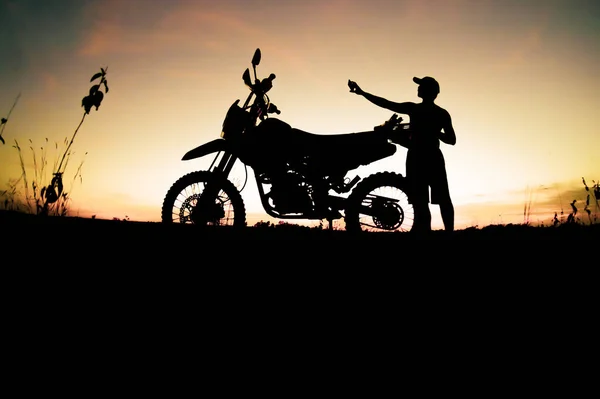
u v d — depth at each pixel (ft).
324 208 17.75
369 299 9.21
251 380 7.05
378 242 12.21
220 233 12.99
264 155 17.74
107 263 10.09
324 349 7.83
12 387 6.50
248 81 18.67
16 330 7.66
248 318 8.54
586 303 8.89
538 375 7.20
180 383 6.89
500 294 9.36
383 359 7.66
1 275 9.09
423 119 16.81
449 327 8.38
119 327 8.03
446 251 11.37
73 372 6.91
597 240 11.95
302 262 10.71
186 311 8.61
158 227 13.29
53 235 11.32
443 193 16.94
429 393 6.88
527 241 12.05
